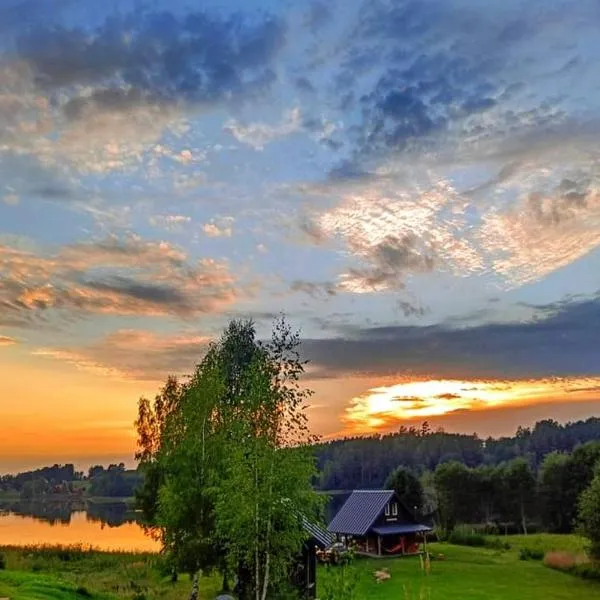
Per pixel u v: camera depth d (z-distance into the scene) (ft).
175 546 97.50
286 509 80.33
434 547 212.84
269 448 81.71
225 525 82.89
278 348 88.58
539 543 217.36
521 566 165.17
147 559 162.50
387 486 283.38
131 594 107.86
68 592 88.84
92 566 152.05
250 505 78.95
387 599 114.52
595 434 563.48
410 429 563.89
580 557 166.20
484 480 300.20
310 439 84.12
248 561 82.23
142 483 150.41
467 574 151.23
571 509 281.33
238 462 81.92
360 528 193.26
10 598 75.87
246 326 146.61
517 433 602.85
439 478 304.71
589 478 276.00
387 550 193.98
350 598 63.87
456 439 568.82
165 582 128.57
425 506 309.42
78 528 301.84
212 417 102.42
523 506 296.51
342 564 67.41
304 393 85.40
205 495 93.81
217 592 113.29
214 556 95.25
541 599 121.90
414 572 154.71
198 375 108.58
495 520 302.04
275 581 84.33
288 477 80.53
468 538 224.94
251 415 86.07
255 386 87.15
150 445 147.54
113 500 654.12
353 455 518.78
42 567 144.46
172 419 110.93
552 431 588.50
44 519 378.94
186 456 99.91
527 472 301.43
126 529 294.46
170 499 97.60
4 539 240.53
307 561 107.04
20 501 640.17
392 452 530.68
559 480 286.46
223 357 135.13
